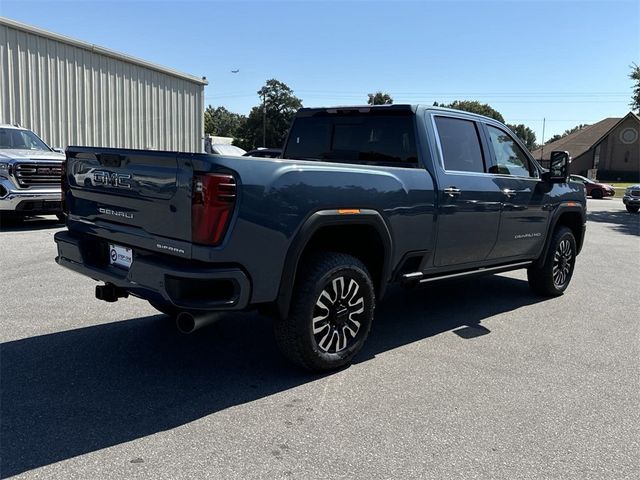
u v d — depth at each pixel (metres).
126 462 2.87
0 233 9.97
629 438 3.32
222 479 2.75
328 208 3.85
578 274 8.53
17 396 3.60
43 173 10.29
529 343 5.04
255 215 3.45
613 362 4.60
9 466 2.80
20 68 14.44
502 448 3.16
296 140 5.83
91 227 4.15
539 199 6.13
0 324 4.99
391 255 4.41
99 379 3.91
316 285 3.86
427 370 4.29
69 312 5.39
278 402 3.64
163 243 3.54
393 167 4.59
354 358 4.50
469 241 5.21
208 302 3.38
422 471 2.89
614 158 61.78
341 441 3.16
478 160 5.42
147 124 19.42
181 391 3.76
